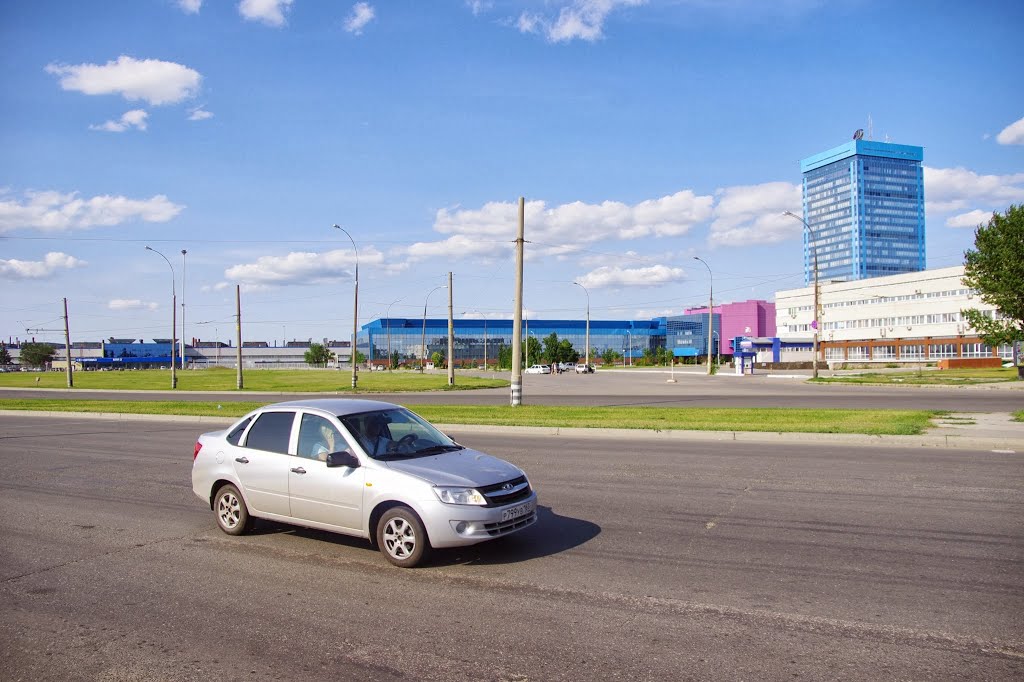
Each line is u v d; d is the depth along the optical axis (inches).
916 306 3435.0
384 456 287.9
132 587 253.9
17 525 351.6
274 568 275.0
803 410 887.1
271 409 324.8
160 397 1627.7
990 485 421.1
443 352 6786.4
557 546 301.4
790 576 256.1
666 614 220.5
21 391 1988.2
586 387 1840.6
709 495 403.5
